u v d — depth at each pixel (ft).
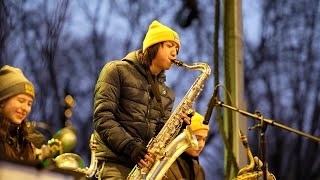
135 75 19.67
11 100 16.92
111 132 18.62
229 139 27.76
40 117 40.73
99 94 19.08
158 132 20.42
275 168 45.57
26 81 17.25
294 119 46.16
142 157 18.62
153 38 20.08
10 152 16.44
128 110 19.39
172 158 19.94
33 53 41.96
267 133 45.75
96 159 18.98
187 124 20.40
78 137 41.88
